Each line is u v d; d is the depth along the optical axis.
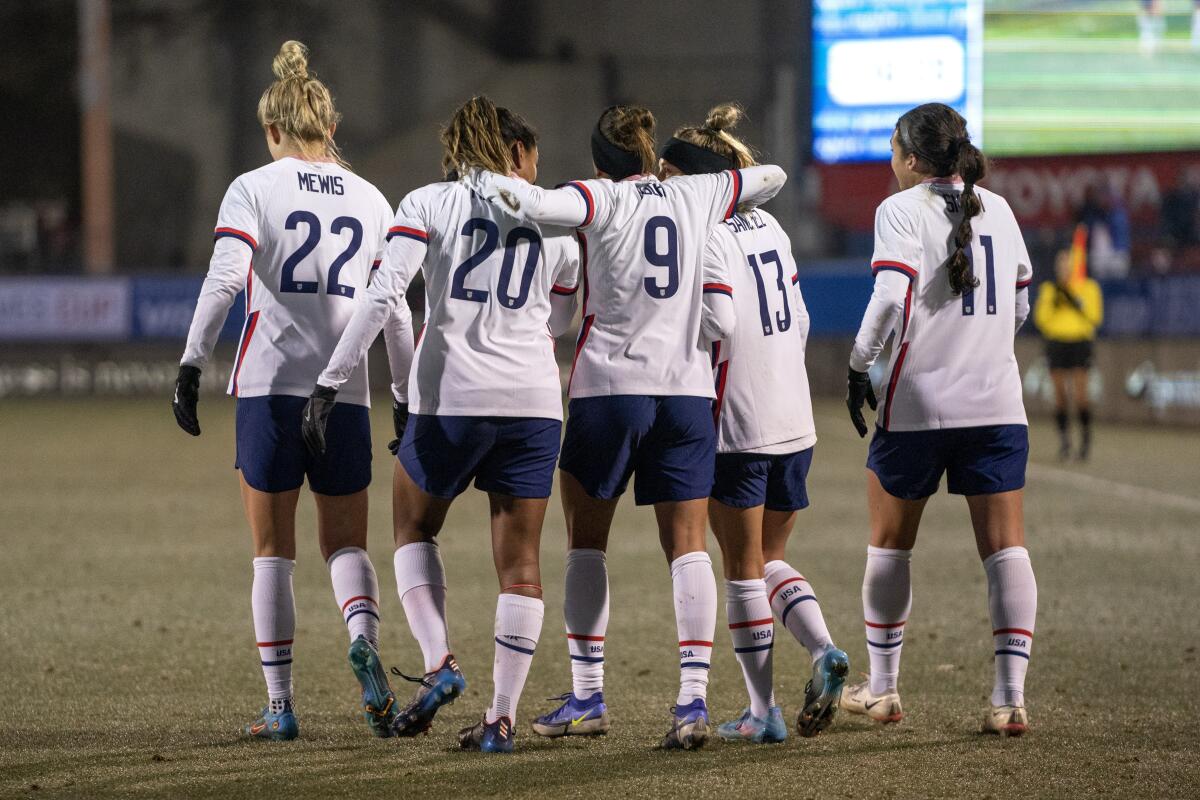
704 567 15.96
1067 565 29.75
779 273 16.72
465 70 109.75
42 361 86.25
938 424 16.86
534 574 16.08
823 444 57.94
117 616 24.72
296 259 16.77
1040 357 73.12
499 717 15.85
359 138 109.25
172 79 108.62
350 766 15.23
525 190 15.23
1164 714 17.64
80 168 109.19
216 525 36.38
